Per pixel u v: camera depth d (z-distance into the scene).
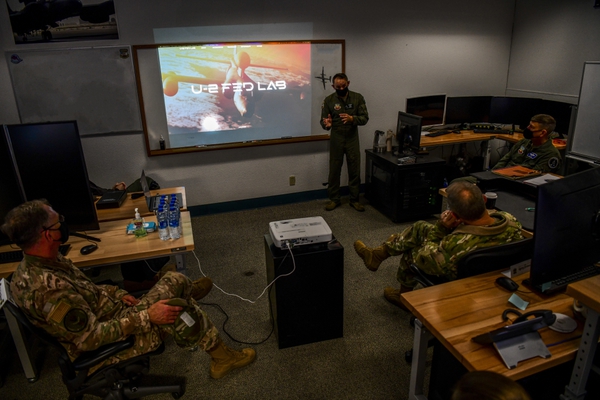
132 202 3.10
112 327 1.69
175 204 2.70
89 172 4.20
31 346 2.49
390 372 2.28
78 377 1.72
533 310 1.61
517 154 3.64
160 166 4.38
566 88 4.85
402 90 5.06
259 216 4.60
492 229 1.95
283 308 2.38
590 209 1.54
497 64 5.45
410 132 4.36
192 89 4.21
